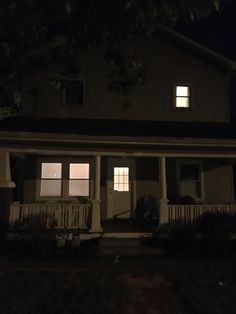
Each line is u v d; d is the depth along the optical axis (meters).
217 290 6.39
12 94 3.98
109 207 13.75
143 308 5.70
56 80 4.55
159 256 9.60
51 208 10.95
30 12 3.19
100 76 14.28
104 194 13.83
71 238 10.42
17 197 13.27
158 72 14.66
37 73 13.81
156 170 14.16
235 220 10.61
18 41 3.59
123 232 10.85
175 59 14.85
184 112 14.55
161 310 5.66
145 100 14.40
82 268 7.69
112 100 14.24
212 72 15.02
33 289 6.23
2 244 9.52
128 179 14.03
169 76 14.70
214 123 14.37
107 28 3.78
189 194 14.21
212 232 10.04
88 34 3.88
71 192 13.62
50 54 4.26
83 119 13.76
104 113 14.12
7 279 6.73
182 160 14.33
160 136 11.16
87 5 3.51
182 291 6.34
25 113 13.68
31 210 10.84
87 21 3.70
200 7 3.25
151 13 3.26
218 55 14.59
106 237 10.66
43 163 13.62
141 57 14.64
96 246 10.10
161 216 11.04
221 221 10.23
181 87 14.83
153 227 11.71
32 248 9.66
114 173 14.03
